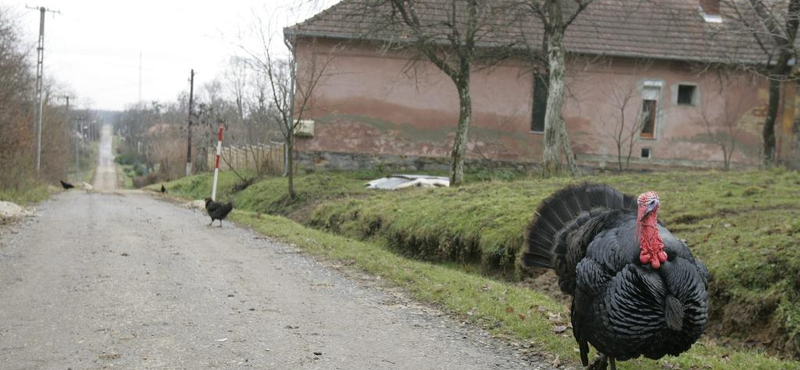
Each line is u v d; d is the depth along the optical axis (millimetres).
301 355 7004
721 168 31281
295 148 30016
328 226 19562
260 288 10172
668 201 14062
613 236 5688
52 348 7004
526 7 23766
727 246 10352
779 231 10578
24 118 33531
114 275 10781
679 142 31703
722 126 31734
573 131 31344
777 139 31406
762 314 9055
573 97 29484
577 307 6070
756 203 13328
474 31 22625
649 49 31172
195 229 17609
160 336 7512
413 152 30516
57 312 8422
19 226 16938
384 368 6684
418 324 8383
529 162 30891
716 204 13445
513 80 30984
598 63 31344
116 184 81688
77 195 34906
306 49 29594
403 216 16578
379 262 12438
